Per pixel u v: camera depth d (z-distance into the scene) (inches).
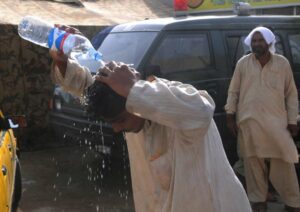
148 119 57.4
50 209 183.6
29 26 76.7
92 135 193.9
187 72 197.9
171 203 61.6
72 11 356.5
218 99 202.4
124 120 59.0
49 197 197.5
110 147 184.1
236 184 64.8
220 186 62.3
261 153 165.5
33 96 291.7
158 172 61.8
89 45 73.6
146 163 65.7
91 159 257.1
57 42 69.2
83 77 70.5
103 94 56.9
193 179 60.3
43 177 225.5
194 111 54.8
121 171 225.6
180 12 229.3
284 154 163.9
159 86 54.9
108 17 364.5
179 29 201.0
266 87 163.8
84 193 202.1
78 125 203.8
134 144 66.5
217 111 201.2
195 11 371.9
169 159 61.5
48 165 247.1
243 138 171.6
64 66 70.4
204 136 61.5
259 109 164.4
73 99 210.4
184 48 200.1
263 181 172.7
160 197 63.9
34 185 213.3
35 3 352.2
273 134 162.7
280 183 170.6
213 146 63.2
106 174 227.9
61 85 71.6
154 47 194.7
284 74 163.6
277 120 163.2
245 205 64.9
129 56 199.5
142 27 210.5
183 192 60.2
